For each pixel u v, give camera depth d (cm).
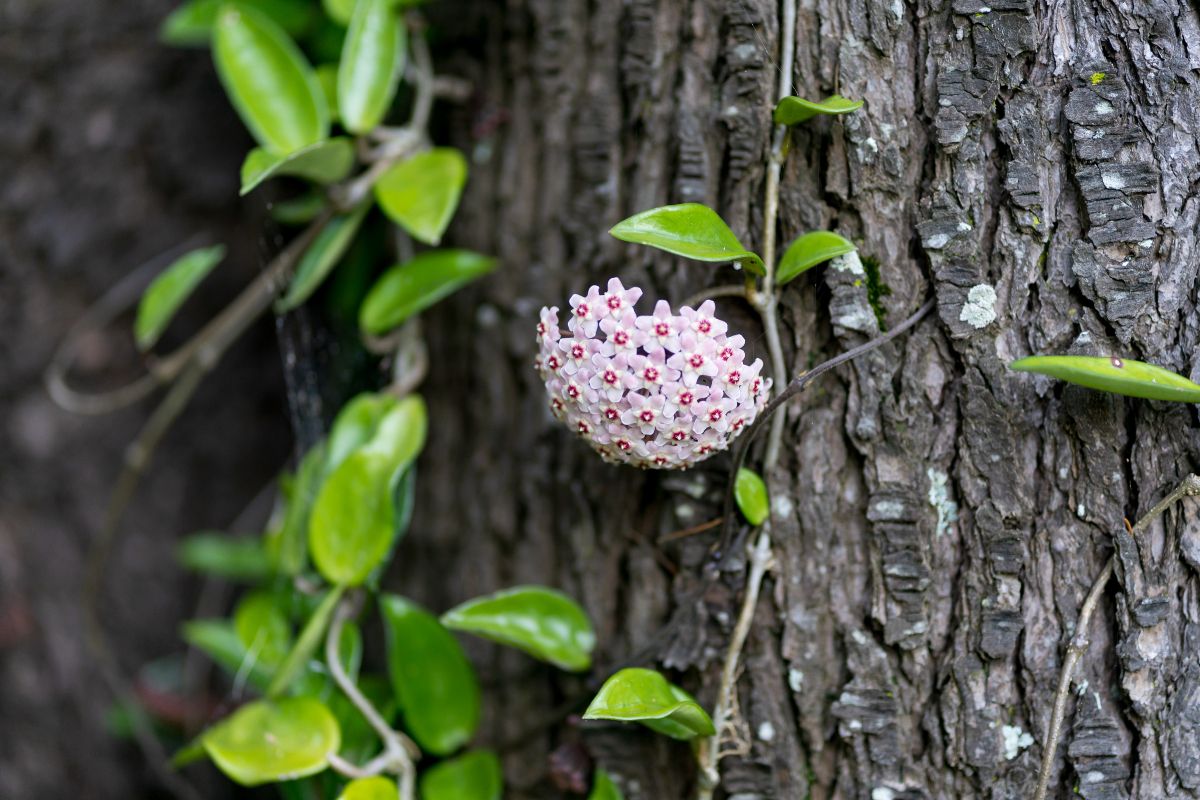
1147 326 115
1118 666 115
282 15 133
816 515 118
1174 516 115
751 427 115
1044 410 115
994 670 116
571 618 121
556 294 124
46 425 146
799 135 117
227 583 152
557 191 124
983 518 116
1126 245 114
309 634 122
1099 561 115
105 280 145
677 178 119
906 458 117
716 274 118
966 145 115
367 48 124
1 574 145
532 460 124
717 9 118
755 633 119
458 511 127
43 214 143
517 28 124
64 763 146
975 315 115
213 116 142
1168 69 114
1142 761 115
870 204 116
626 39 121
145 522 151
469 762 124
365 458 122
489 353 126
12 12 141
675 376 112
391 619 123
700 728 117
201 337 131
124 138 143
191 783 145
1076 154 115
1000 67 115
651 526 121
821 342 117
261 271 135
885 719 117
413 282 125
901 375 116
